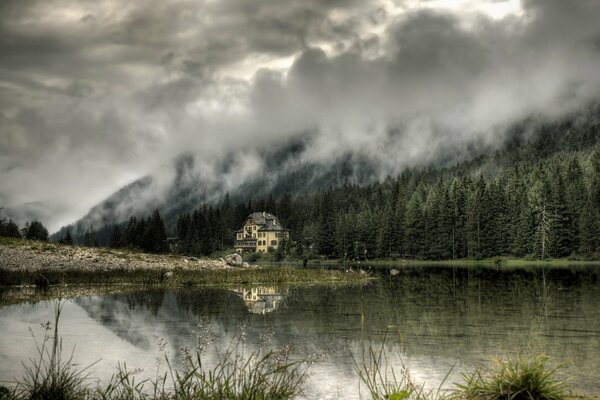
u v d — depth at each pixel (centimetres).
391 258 13288
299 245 15325
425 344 1404
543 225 10956
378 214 14338
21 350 1347
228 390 851
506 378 851
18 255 4466
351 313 2086
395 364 1170
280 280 4244
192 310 2191
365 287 3641
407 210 13925
